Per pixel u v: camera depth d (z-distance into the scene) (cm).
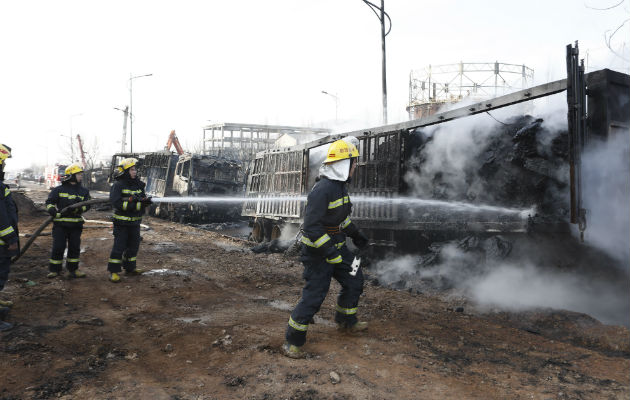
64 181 630
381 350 370
